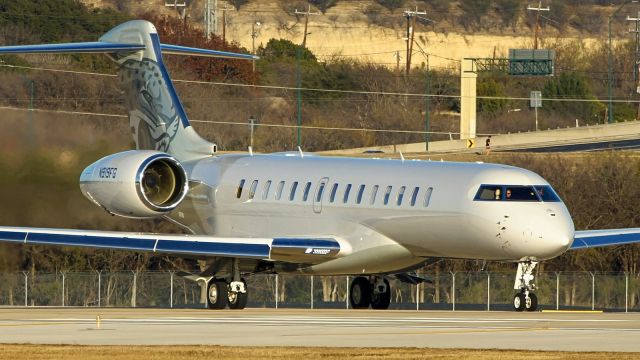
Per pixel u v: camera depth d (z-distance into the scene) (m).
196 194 141.00
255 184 136.62
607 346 80.62
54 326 95.62
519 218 117.19
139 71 142.75
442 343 82.25
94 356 74.12
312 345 81.12
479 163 124.75
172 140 142.50
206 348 77.94
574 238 123.81
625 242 129.00
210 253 123.25
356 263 127.81
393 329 93.12
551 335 88.19
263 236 135.50
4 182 173.75
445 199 121.12
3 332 90.19
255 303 174.38
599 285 168.38
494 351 76.31
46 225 175.25
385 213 125.25
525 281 121.69
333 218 129.38
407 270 129.88
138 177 129.50
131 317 107.56
